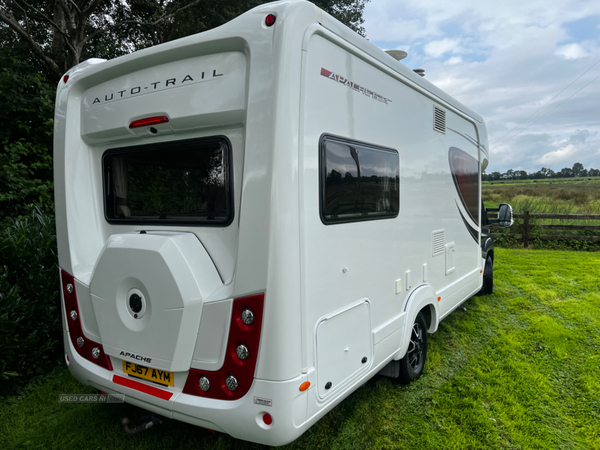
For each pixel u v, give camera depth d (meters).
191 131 2.27
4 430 2.77
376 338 2.61
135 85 2.38
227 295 1.98
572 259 8.65
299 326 1.91
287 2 1.89
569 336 4.40
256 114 1.86
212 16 10.34
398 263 2.92
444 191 3.78
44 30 9.28
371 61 2.52
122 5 9.82
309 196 1.99
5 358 2.98
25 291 3.28
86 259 2.69
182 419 2.09
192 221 2.28
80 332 2.57
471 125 4.56
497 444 2.67
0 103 5.36
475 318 4.97
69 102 2.64
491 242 5.91
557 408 3.11
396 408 3.04
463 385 3.37
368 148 2.51
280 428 1.86
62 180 2.62
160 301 2.05
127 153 2.59
